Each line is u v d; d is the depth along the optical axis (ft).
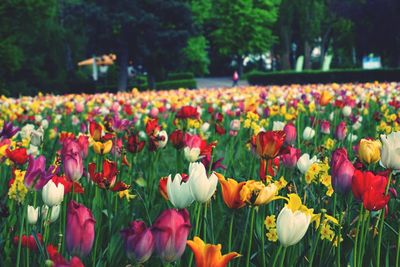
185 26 145.38
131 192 14.26
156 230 6.56
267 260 10.00
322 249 9.40
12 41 118.21
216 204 11.94
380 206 7.89
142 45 142.72
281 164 14.29
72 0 175.52
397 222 11.92
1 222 11.14
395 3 167.84
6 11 114.62
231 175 15.43
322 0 232.12
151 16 136.56
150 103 52.95
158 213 12.51
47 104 50.98
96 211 11.62
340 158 8.87
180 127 25.08
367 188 8.00
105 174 10.75
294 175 14.33
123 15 134.82
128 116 40.63
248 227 10.80
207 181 7.43
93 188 13.70
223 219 10.99
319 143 22.16
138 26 138.41
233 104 47.34
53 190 8.55
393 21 173.06
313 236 9.24
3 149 12.04
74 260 5.42
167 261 6.63
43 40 148.25
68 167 10.03
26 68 134.62
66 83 146.82
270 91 64.75
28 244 9.47
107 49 149.59
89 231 7.01
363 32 184.14
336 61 281.95
